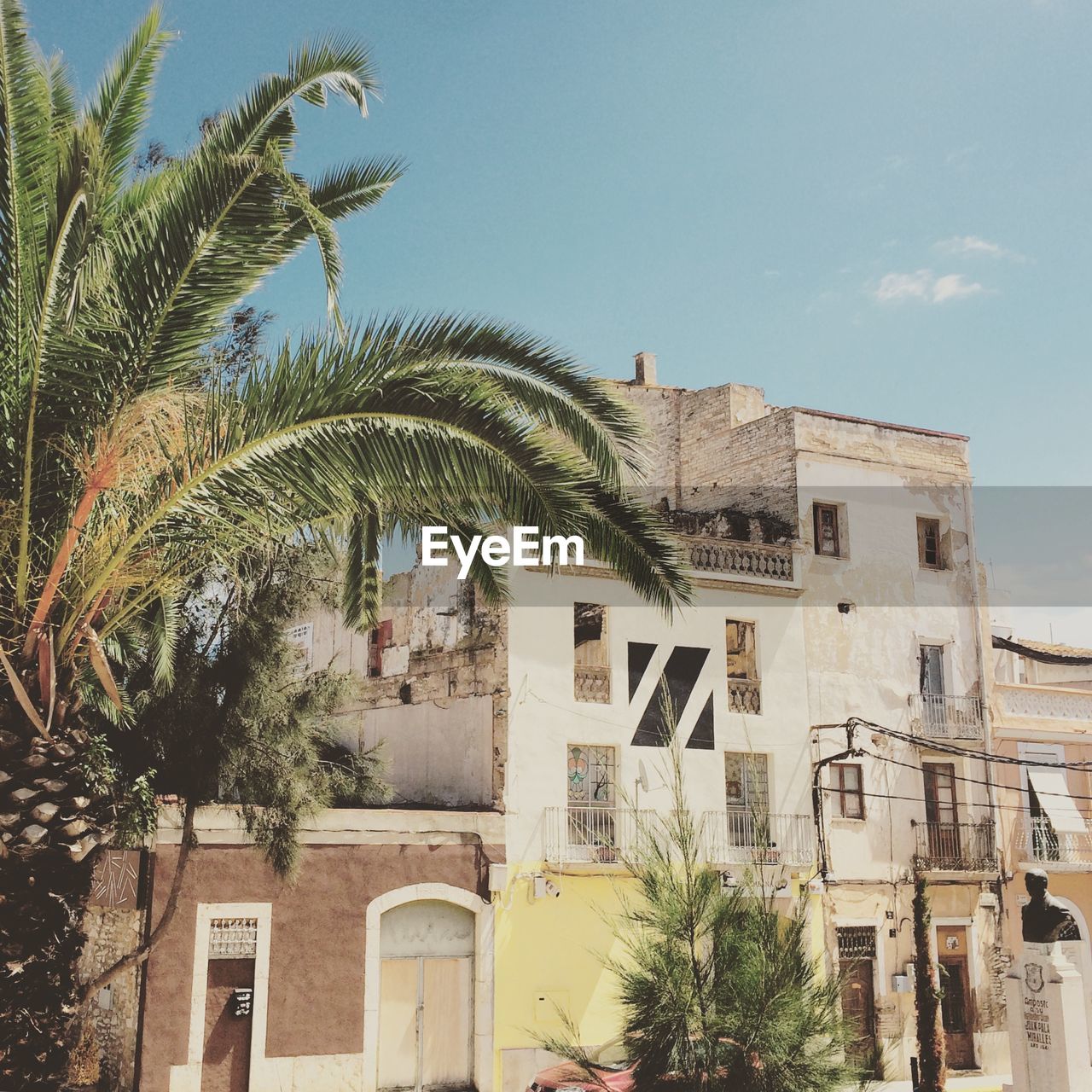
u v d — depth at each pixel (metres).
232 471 8.59
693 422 31.34
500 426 8.94
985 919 26.75
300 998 18.95
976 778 27.58
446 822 21.03
